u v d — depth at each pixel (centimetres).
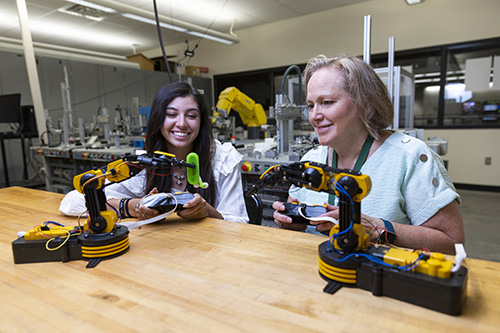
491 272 58
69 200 103
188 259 68
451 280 47
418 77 475
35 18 499
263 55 609
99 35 607
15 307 52
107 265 66
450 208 85
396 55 478
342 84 86
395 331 43
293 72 574
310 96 90
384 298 51
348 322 45
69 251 69
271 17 554
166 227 90
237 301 51
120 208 100
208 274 61
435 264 49
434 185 87
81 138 381
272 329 44
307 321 46
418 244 80
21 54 459
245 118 400
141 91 607
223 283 57
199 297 53
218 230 86
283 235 81
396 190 90
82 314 49
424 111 478
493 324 44
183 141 117
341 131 90
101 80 550
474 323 44
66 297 54
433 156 93
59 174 374
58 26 544
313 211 83
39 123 365
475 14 414
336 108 87
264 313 48
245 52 630
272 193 224
